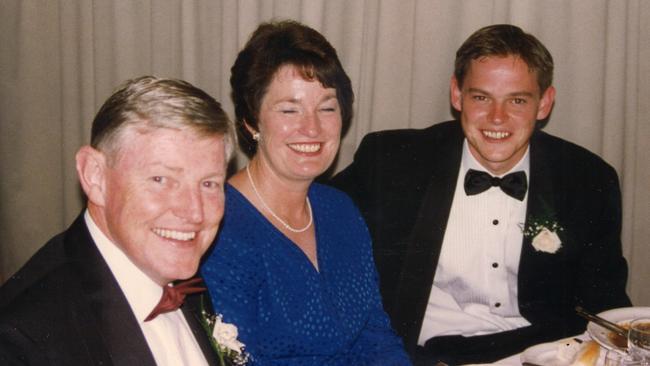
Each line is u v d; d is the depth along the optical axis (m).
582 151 2.51
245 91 1.96
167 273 1.33
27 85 3.47
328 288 1.98
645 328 1.66
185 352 1.48
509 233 2.42
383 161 2.54
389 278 2.46
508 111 2.28
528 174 2.46
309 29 1.97
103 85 3.41
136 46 3.37
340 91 1.97
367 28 3.18
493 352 2.28
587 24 3.08
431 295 2.48
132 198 1.28
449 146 2.49
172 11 3.32
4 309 1.22
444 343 2.35
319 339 1.90
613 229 2.44
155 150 1.26
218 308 1.79
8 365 1.15
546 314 2.40
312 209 2.10
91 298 1.29
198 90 1.33
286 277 1.89
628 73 3.12
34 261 1.34
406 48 3.18
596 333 1.73
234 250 1.84
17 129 3.52
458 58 2.38
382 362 2.01
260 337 1.86
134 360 1.29
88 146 1.29
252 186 2.00
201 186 1.33
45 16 3.40
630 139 3.17
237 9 3.20
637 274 3.29
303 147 1.95
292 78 1.91
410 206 2.47
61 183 3.57
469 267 2.45
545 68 2.29
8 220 3.61
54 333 1.21
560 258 2.39
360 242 2.15
